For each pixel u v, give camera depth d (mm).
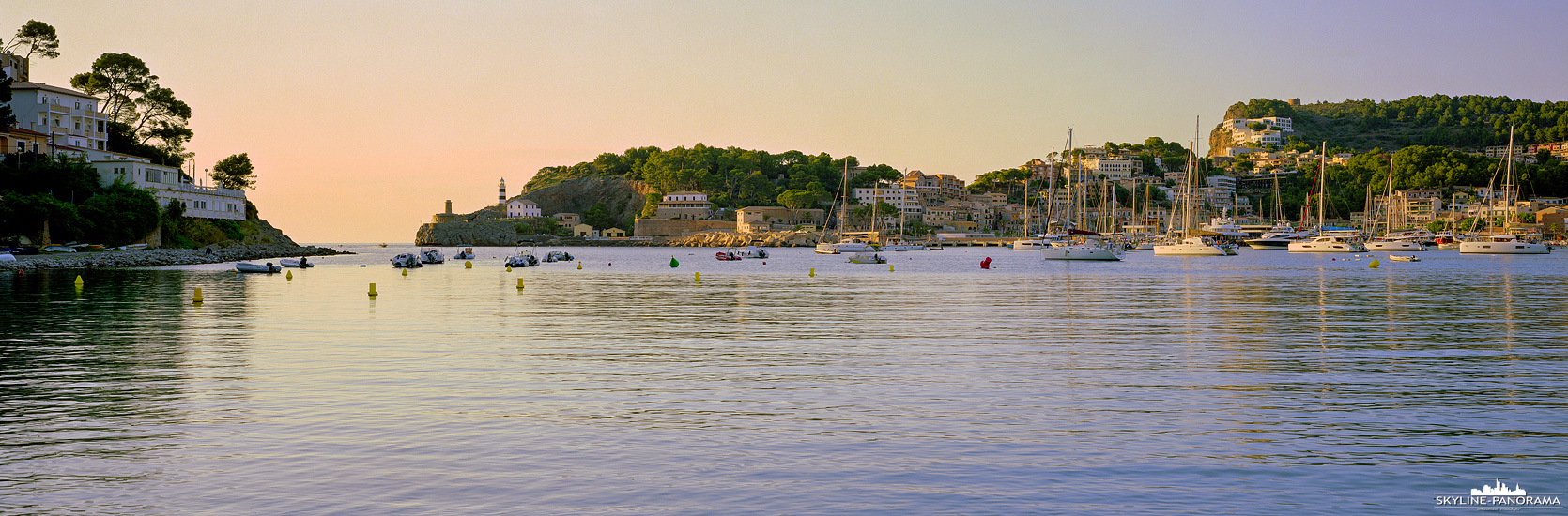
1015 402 25922
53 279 89062
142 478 18188
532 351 37062
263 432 22000
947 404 25531
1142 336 42562
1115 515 16078
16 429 22219
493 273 121812
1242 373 30953
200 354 35656
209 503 16703
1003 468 18938
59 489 17484
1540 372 31266
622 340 41156
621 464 19266
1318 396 26688
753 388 28172
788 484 17891
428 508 16453
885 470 18812
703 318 52594
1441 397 26516
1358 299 66688
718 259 190375
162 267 117562
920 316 53562
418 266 136250
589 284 92312
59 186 131125
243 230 180375
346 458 19672
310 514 16156
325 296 69250
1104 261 165500
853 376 30500
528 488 17641
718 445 20906
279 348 37500
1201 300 66250
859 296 72062
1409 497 17109
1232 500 16891
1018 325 48188
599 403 25672
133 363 33000
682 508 16547
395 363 33312
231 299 65500
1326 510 16375
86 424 22750
